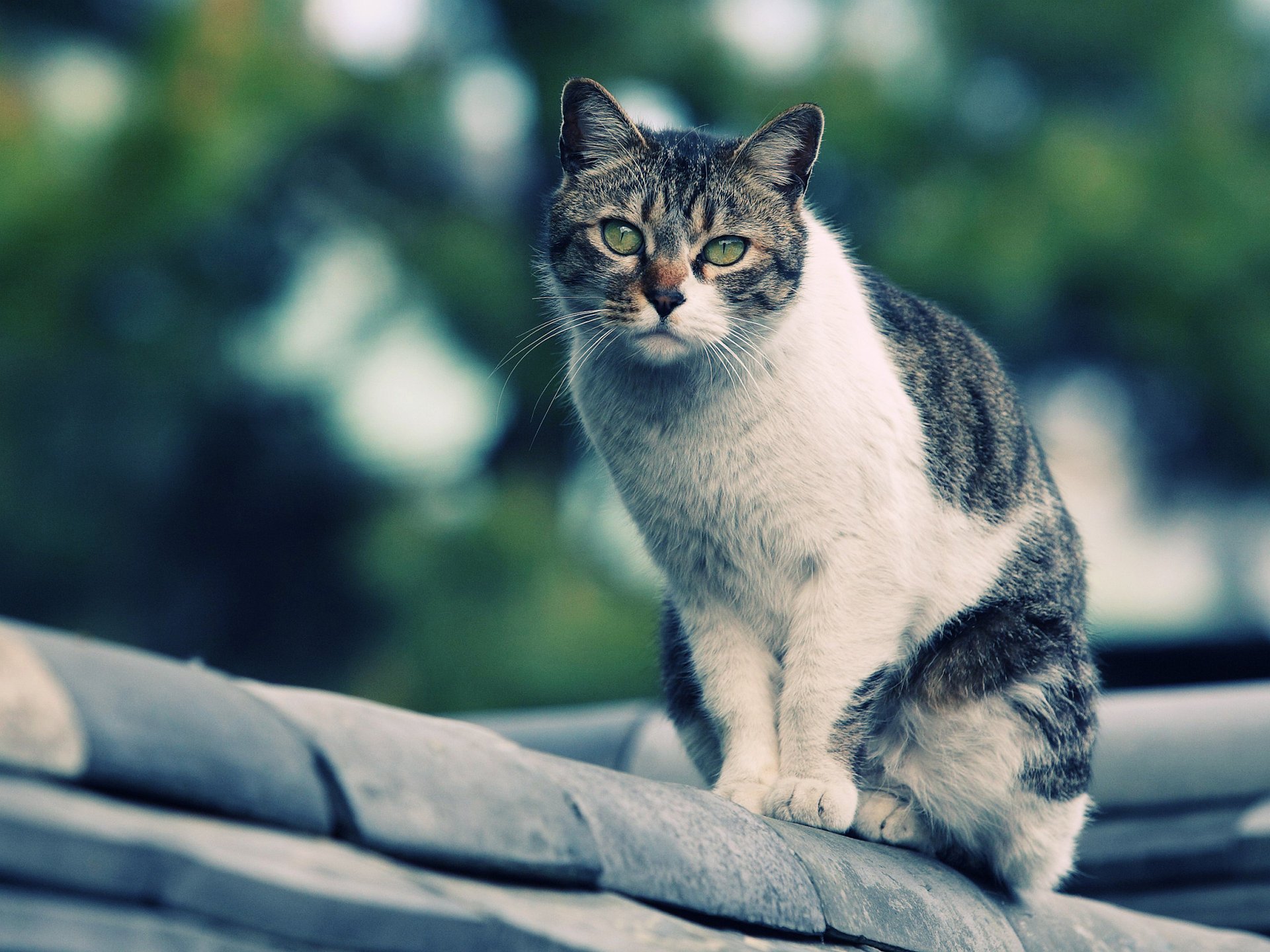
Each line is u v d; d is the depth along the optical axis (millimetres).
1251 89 12898
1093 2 12406
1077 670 4016
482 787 2016
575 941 1886
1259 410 12336
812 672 3725
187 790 1643
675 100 12406
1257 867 4477
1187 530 13820
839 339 3838
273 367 12844
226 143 11555
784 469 3717
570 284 4148
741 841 2555
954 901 3180
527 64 12750
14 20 13805
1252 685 5172
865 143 11820
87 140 12172
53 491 13039
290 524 13617
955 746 3887
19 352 12305
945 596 3947
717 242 3965
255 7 11898
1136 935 3662
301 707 1931
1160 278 11797
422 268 12180
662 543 3965
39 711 1546
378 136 12430
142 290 12594
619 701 10344
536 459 12367
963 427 4047
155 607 13602
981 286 11172
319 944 1629
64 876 1444
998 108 12461
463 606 10812
